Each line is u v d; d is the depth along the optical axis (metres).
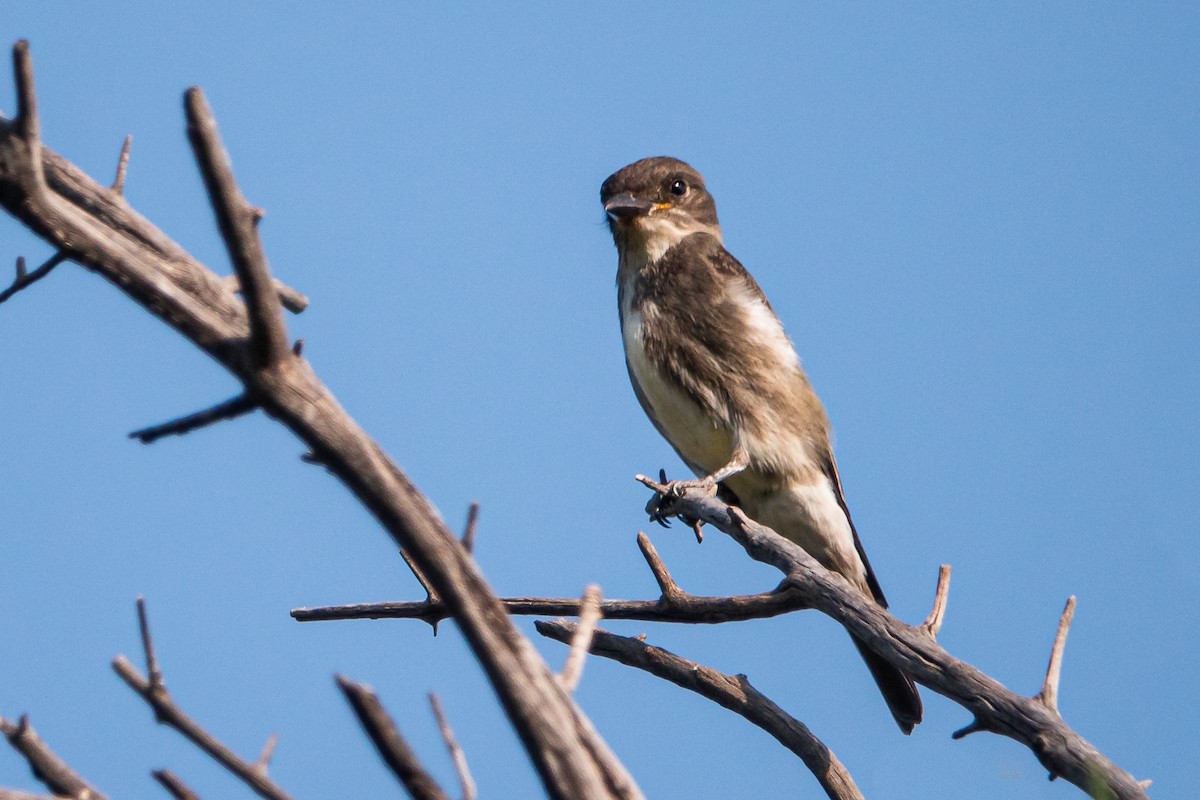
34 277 6.62
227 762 5.32
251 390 5.32
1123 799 8.06
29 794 5.04
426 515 5.42
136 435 5.39
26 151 5.15
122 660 5.31
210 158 4.92
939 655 9.34
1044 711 8.57
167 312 5.31
